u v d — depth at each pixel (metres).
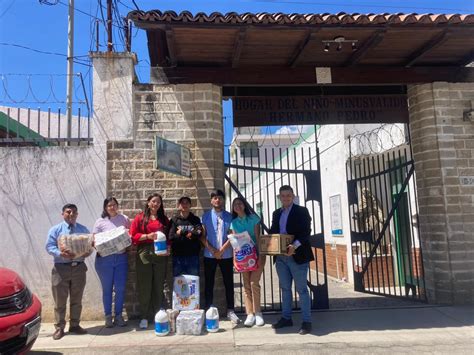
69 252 5.85
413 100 7.89
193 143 7.07
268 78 7.38
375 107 7.98
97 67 7.06
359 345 5.39
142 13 5.88
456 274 7.26
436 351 5.21
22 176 6.88
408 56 7.32
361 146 10.59
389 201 10.28
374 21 6.11
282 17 6.00
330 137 11.99
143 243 6.27
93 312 6.67
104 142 6.95
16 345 4.48
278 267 6.26
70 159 6.92
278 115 7.74
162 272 6.31
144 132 7.04
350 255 10.55
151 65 7.37
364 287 9.50
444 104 7.63
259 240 6.11
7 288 4.60
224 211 6.53
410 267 8.51
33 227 6.80
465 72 7.77
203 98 7.18
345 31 6.31
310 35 6.31
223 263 6.40
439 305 7.24
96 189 6.87
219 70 7.27
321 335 5.80
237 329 6.11
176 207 6.91
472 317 6.50
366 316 6.76
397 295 8.62
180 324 5.86
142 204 6.89
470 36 6.61
